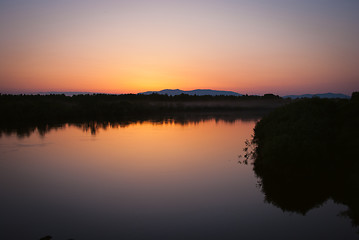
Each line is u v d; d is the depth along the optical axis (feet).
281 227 35.73
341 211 39.68
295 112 61.98
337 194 44.73
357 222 36.42
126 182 54.75
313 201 43.55
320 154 50.37
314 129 54.34
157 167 65.67
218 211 40.88
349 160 48.52
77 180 56.44
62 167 66.49
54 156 78.28
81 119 199.21
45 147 92.12
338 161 49.70
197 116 245.04
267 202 43.88
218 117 232.53
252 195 46.93
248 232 34.60
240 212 40.55
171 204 43.68
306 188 48.03
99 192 49.39
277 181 52.54
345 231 34.35
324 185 47.96
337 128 55.26
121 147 91.71
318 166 50.34
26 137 113.60
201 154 79.51
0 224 37.11
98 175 59.77
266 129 64.75
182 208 42.11
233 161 70.38
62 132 129.90
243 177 56.70
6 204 44.16
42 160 73.61
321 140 52.49
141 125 164.96
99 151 85.15
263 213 40.01
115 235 34.04
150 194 48.06
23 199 46.26
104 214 40.24
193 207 42.39
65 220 38.37
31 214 40.37
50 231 35.12
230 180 54.90
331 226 35.73
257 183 52.75
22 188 51.72
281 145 52.31
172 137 114.11
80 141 104.12
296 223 36.76
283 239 32.76
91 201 45.24
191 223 37.17
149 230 35.32
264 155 57.77
